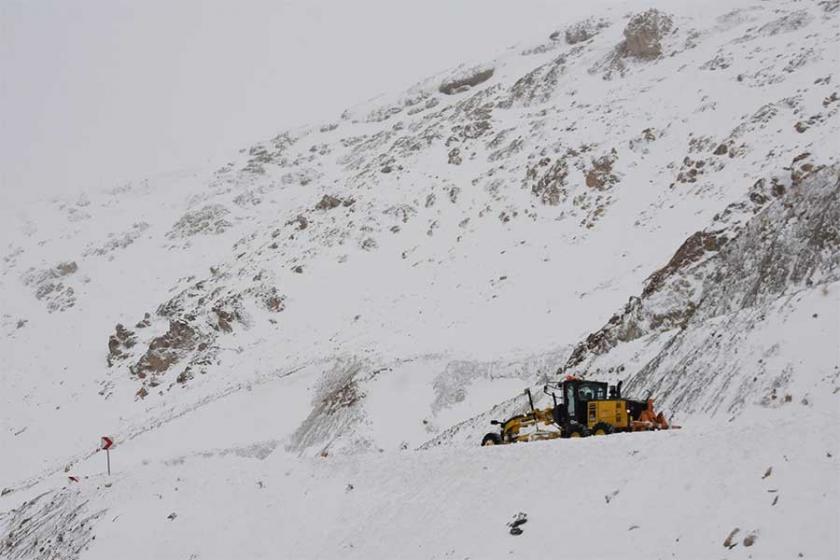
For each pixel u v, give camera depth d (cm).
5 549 3334
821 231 3684
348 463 2650
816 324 2531
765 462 1612
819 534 1387
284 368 6900
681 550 1536
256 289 8625
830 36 8425
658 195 7194
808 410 1711
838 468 1496
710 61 9162
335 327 7506
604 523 1725
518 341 5725
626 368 3684
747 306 3762
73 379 8825
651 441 1877
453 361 5656
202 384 7425
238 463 3031
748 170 6556
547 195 8069
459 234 8325
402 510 2247
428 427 5191
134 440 6556
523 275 6938
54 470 6662
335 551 2277
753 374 2542
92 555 2852
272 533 2538
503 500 2008
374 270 8350
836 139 5956
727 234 4525
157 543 2745
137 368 8319
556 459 2008
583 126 9056
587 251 6838
